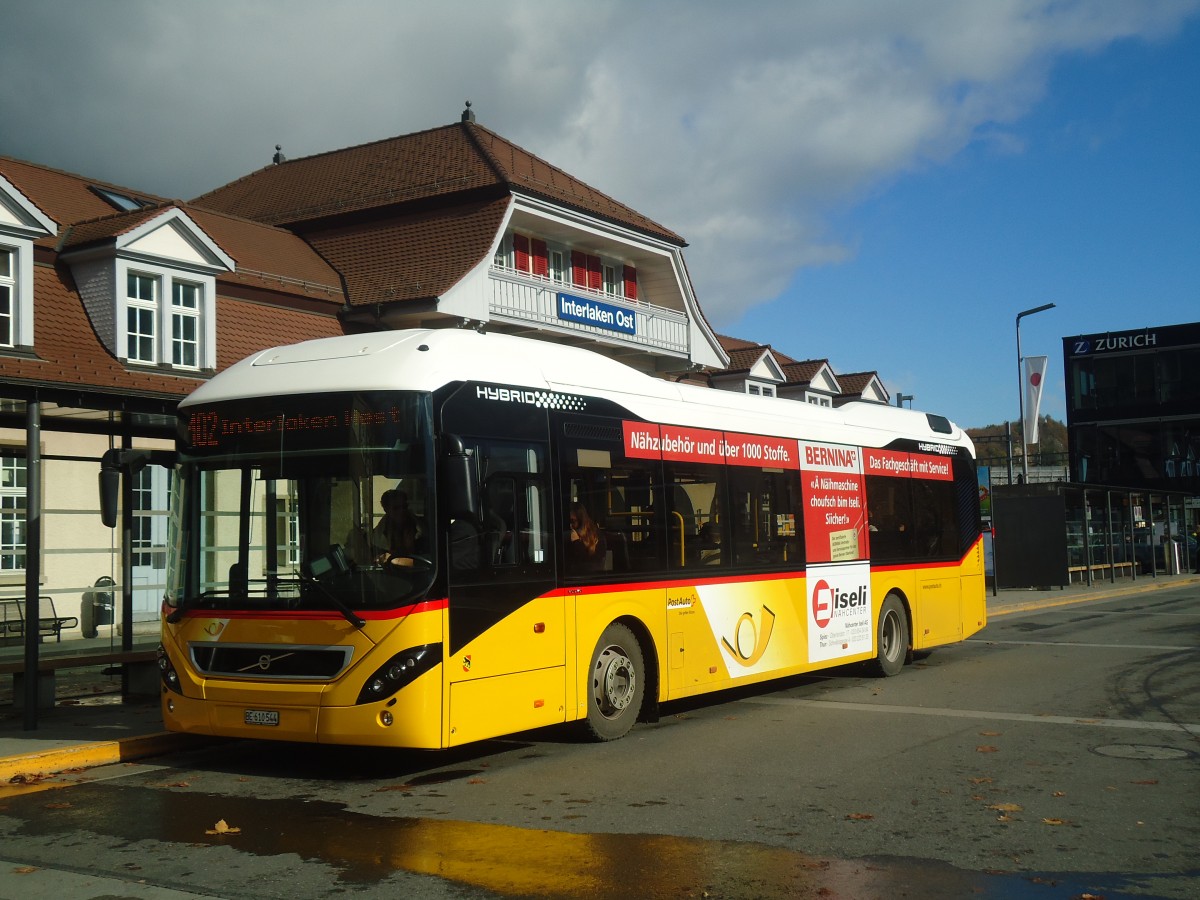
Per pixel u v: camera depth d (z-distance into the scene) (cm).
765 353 4209
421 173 2989
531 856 689
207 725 934
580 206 2998
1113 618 2558
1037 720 1179
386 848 712
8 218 1930
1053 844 710
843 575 1481
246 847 720
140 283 2131
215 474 959
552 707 1002
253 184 3428
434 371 931
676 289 3400
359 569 893
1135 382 7362
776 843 714
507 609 958
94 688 1477
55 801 866
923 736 1091
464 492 886
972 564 1820
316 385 938
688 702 1352
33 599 1126
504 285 2752
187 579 958
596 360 1140
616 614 1088
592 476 1080
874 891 617
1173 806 807
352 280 2731
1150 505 4688
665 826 759
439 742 884
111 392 1164
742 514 1302
